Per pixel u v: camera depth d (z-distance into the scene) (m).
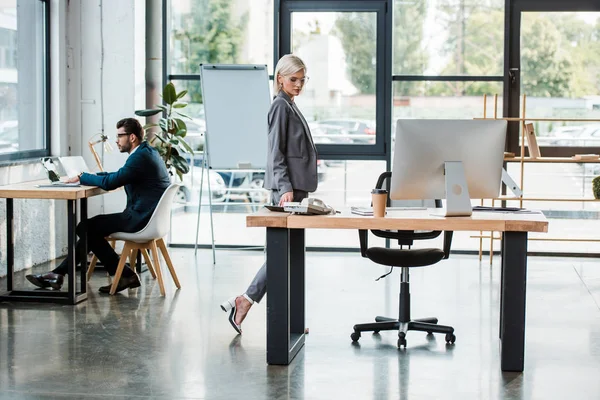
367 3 8.30
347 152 8.47
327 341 5.05
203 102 7.95
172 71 8.61
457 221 4.26
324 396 4.04
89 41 8.13
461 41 8.27
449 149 4.43
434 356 4.73
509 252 4.37
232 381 4.27
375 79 8.39
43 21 7.83
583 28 8.19
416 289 6.61
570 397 4.05
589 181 8.27
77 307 5.99
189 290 6.58
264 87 7.87
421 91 8.36
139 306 6.01
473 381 4.29
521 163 7.68
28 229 7.43
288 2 8.42
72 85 8.16
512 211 4.64
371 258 5.07
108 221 6.36
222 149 7.97
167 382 4.26
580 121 8.07
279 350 4.54
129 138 6.50
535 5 8.20
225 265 7.70
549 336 5.23
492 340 5.09
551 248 8.35
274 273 4.49
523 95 7.69
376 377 4.34
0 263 6.99
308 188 4.94
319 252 8.45
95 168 8.19
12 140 7.29
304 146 4.93
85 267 6.29
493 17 8.22
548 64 8.24
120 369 4.48
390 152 8.41
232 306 5.18
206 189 8.69
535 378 4.34
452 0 8.24
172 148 7.84
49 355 4.76
